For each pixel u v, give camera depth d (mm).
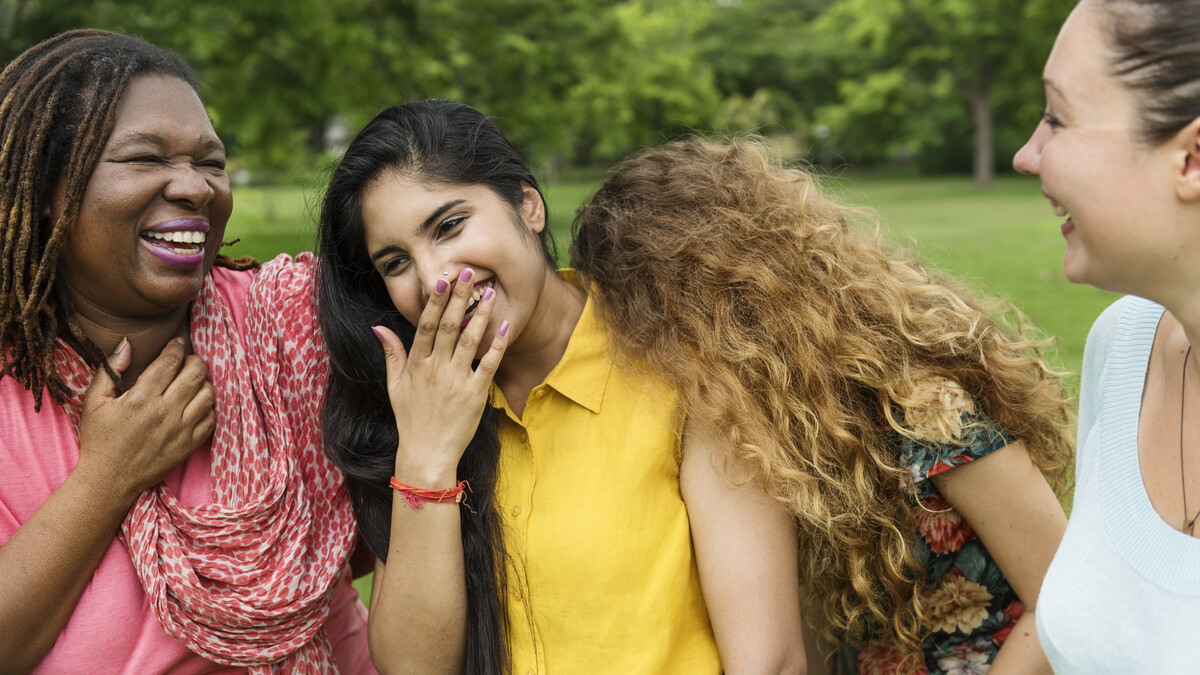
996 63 32750
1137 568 1249
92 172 1615
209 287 1925
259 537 1803
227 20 10414
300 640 1855
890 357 1755
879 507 1765
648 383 1759
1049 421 1836
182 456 1766
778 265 1808
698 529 1729
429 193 1645
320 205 1806
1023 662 1748
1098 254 1174
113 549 1771
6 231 1625
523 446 1812
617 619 1688
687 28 33812
